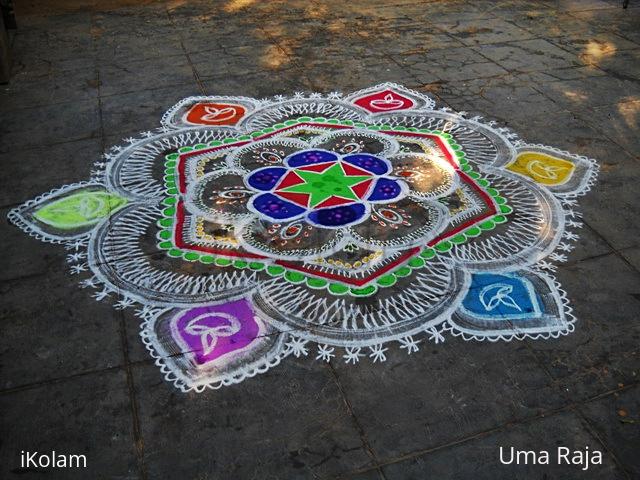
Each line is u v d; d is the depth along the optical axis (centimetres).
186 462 221
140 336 273
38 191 377
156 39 623
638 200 369
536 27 651
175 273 311
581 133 445
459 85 521
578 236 338
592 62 562
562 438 229
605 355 264
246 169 404
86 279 306
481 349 268
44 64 562
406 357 264
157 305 290
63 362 260
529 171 400
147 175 396
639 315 284
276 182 390
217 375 255
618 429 232
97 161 411
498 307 290
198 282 305
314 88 518
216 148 429
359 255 325
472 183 388
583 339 272
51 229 343
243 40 620
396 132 450
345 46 605
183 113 476
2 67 513
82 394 246
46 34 636
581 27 650
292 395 246
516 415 238
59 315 285
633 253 325
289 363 261
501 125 457
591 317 284
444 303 292
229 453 224
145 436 230
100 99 497
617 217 354
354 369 258
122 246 330
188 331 276
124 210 361
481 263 319
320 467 219
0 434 230
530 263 319
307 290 301
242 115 475
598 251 327
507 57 575
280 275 310
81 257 321
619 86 514
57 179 390
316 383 252
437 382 252
